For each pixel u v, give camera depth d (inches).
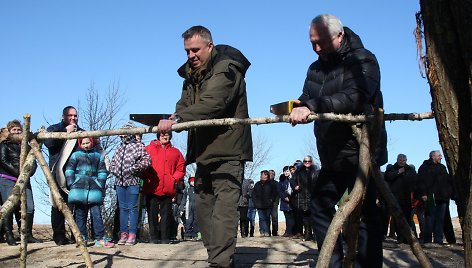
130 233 313.7
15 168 296.8
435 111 121.0
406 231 132.0
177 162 350.0
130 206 315.6
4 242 323.0
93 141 310.7
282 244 324.8
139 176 319.3
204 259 253.1
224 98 183.6
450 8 115.9
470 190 111.0
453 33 116.1
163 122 160.7
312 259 254.5
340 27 156.8
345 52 157.5
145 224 509.4
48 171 176.7
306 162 425.4
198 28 190.5
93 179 305.7
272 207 556.7
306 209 416.5
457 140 116.4
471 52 111.7
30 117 174.4
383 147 156.7
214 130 192.9
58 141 307.4
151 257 258.5
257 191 553.0
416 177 424.2
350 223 130.6
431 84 120.0
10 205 165.6
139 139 321.4
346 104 145.3
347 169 160.6
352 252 133.8
